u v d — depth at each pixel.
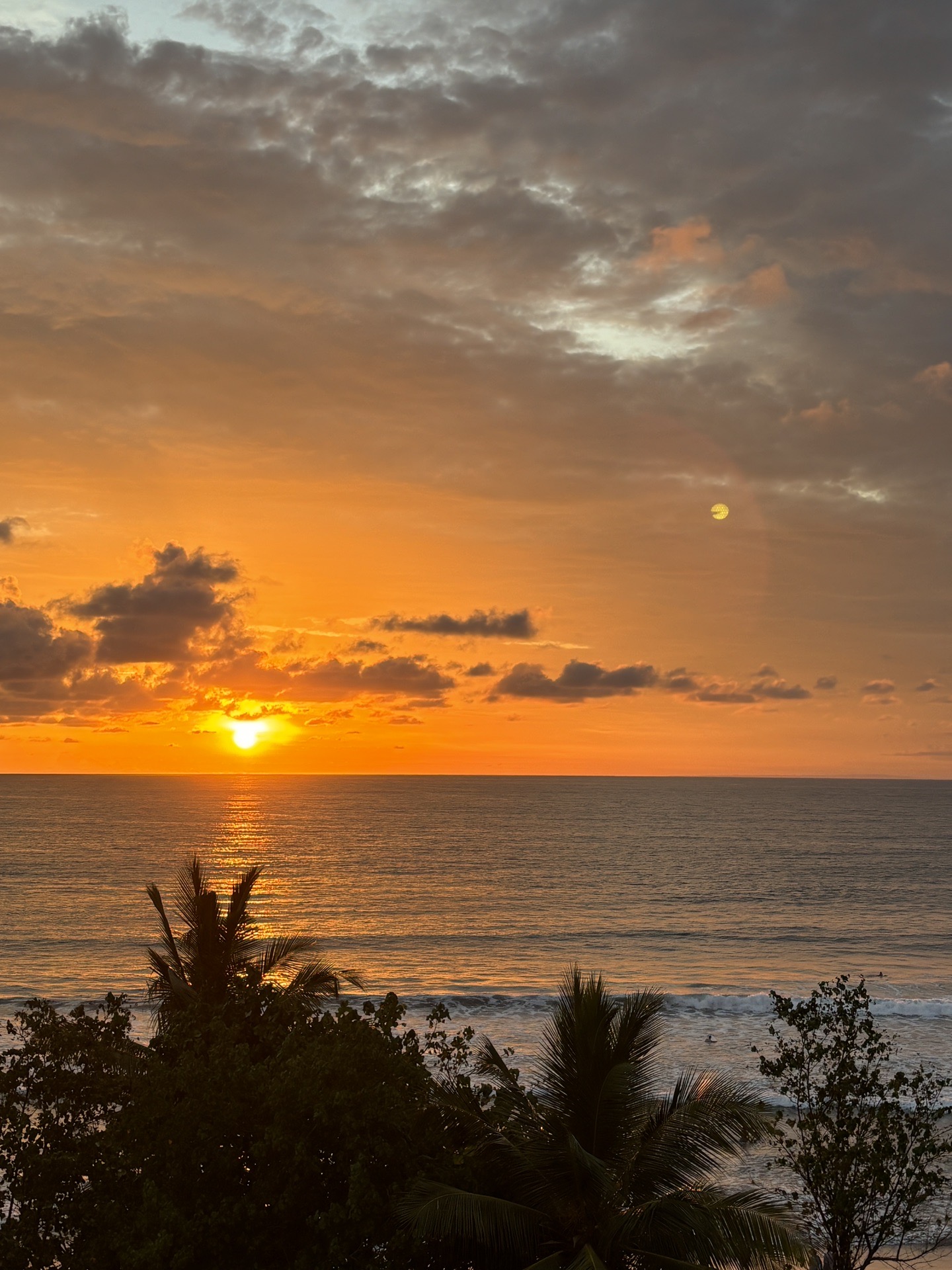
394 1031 37.78
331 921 70.06
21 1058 15.69
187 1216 12.80
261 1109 13.47
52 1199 13.90
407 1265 13.08
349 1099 13.07
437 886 88.88
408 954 58.50
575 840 135.62
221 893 82.88
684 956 58.69
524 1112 14.08
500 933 65.38
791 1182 22.45
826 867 105.50
